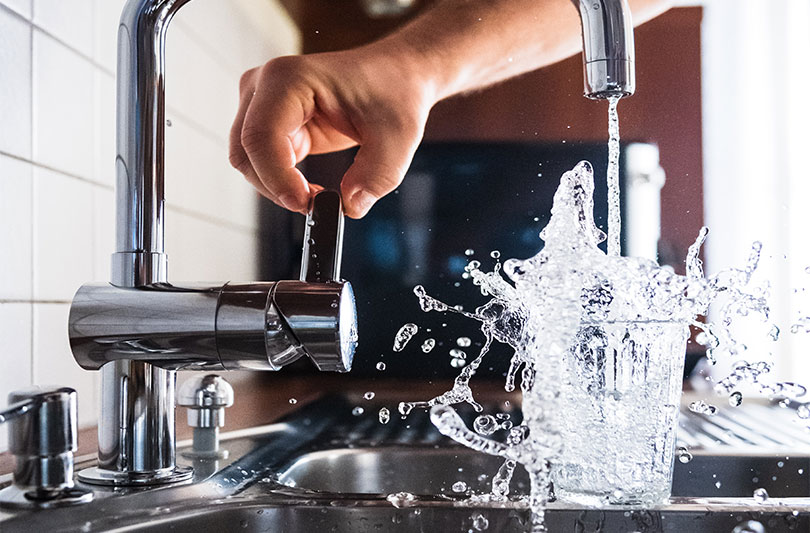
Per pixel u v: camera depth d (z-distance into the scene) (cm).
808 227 125
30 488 50
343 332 54
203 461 71
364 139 82
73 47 82
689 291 58
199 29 110
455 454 90
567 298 51
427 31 94
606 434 56
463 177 123
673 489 87
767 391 68
